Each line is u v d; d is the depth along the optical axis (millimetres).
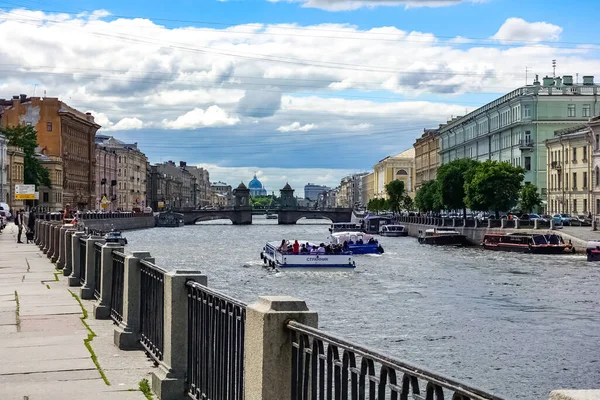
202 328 8766
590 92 104125
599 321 30609
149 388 9656
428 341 26250
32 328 14047
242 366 7246
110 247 15258
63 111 133250
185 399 9258
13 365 10867
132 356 11539
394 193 159250
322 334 5676
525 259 64500
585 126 90312
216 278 50562
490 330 28406
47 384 9766
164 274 9992
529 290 41688
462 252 74812
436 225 97562
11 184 112000
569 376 21328
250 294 41531
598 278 48094
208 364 8477
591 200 86875
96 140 188000
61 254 26844
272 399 6266
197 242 97750
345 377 5441
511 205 84688
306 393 6031
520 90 105188
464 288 43031
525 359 23391
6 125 131000
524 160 102625
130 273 12305
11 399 8961
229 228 159750
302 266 55750
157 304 10703
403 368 4656
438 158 156250
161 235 118625
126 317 12367
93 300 18031
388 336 27188
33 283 21906
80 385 9734
